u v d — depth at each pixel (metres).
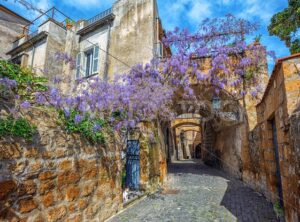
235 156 10.55
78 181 3.85
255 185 7.52
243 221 4.56
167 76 7.91
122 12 10.19
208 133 19.19
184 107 11.46
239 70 8.35
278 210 4.69
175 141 26.23
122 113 5.80
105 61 9.66
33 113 3.13
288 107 3.37
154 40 9.37
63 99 3.91
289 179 3.46
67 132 3.72
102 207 4.51
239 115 9.35
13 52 12.47
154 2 9.91
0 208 2.47
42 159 3.12
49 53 10.45
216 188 8.03
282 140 3.83
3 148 2.58
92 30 10.69
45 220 3.08
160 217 4.82
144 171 7.19
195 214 5.02
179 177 10.79
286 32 7.18
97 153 4.50
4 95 2.77
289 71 3.46
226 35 8.36
